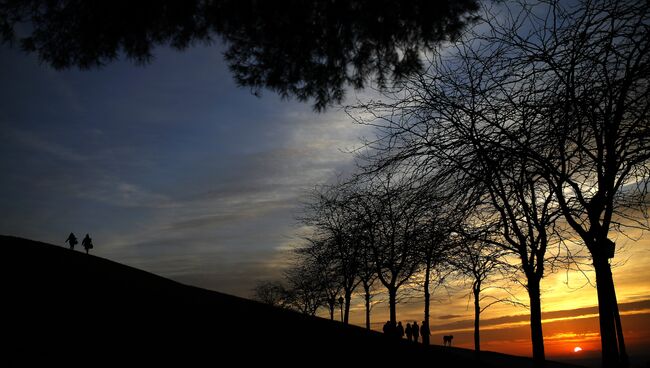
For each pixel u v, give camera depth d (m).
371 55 10.16
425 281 24.42
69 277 23.56
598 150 7.45
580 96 7.09
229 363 14.97
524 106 7.20
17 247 28.50
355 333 25.38
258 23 9.66
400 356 21.53
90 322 16.78
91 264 29.27
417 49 9.79
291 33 9.56
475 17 9.16
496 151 7.26
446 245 9.80
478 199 7.69
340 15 9.25
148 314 19.28
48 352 13.24
